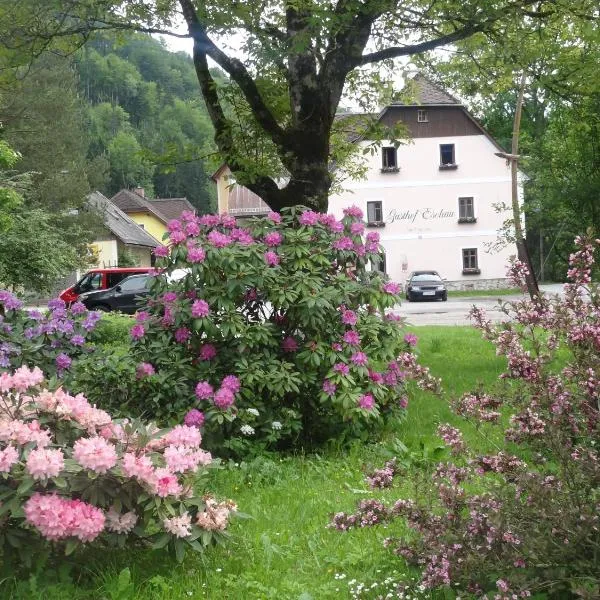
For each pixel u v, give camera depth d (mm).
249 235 7125
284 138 10500
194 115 93625
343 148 13578
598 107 13203
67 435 3986
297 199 10562
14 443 3691
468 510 3910
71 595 3639
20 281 23734
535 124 51312
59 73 41562
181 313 6539
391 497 5164
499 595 3119
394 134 11344
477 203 49531
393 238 49781
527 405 3768
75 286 30266
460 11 9484
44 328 6953
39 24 11016
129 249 57969
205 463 4039
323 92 10336
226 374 6605
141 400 6512
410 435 7059
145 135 91438
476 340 15078
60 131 41281
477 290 49406
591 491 3297
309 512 4973
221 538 3893
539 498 3238
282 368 6566
